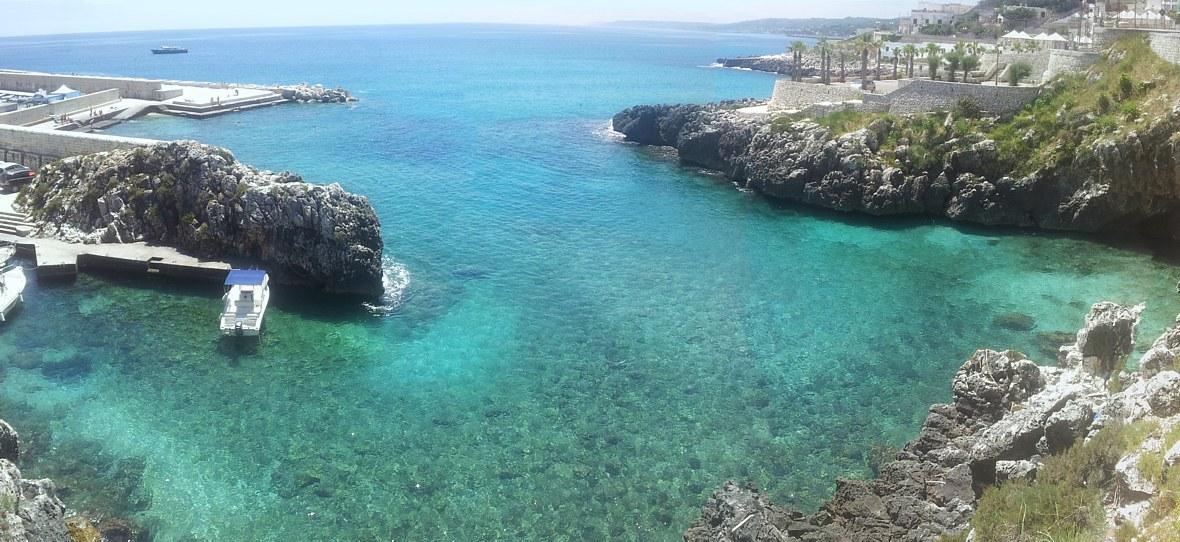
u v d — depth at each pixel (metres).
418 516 33.50
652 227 76.12
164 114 136.62
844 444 39.09
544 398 43.34
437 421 40.72
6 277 53.94
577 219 78.25
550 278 61.62
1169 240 71.31
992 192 77.31
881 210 80.56
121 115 129.75
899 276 62.81
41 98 128.38
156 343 48.19
